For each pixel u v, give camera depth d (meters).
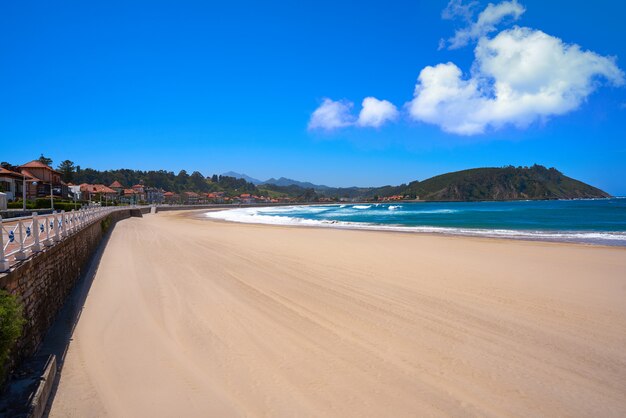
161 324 9.39
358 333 8.85
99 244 24.05
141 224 44.75
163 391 6.33
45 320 8.75
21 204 44.47
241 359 7.50
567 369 7.20
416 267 16.25
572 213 72.38
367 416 5.67
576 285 13.23
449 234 31.30
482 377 6.87
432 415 5.72
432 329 9.12
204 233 32.47
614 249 21.69
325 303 11.11
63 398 6.14
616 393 6.41
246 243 24.62
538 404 6.06
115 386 6.50
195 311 10.36
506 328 9.20
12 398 5.55
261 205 189.75
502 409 5.91
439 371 7.07
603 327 9.28
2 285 5.95
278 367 7.16
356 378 6.78
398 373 6.97
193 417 5.63
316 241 25.73
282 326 9.28
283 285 13.17
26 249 8.05
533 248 22.14
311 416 5.66
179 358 7.54
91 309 10.60
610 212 75.50
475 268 16.06
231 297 11.67
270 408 5.85
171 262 17.47
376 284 13.32
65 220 12.72
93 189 105.75
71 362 7.40
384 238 27.73
